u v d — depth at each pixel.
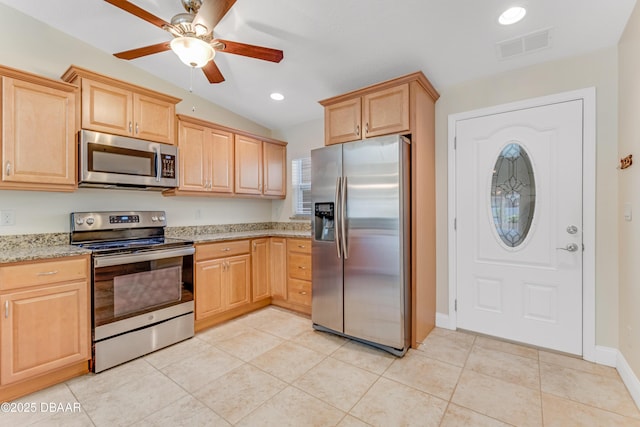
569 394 1.84
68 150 2.20
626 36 1.92
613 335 2.14
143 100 2.62
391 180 2.36
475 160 2.68
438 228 2.88
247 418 1.68
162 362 2.29
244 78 2.97
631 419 1.63
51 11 2.25
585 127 2.22
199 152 3.07
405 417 1.67
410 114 2.44
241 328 2.93
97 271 2.13
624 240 1.98
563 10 1.84
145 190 2.88
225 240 3.06
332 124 2.88
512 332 2.54
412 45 2.28
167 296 2.55
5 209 2.18
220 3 1.48
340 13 2.02
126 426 1.61
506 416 1.67
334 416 1.69
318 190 2.80
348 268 2.60
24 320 1.85
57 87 2.15
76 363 2.06
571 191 2.28
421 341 2.56
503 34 2.09
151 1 2.09
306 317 3.22
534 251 2.43
